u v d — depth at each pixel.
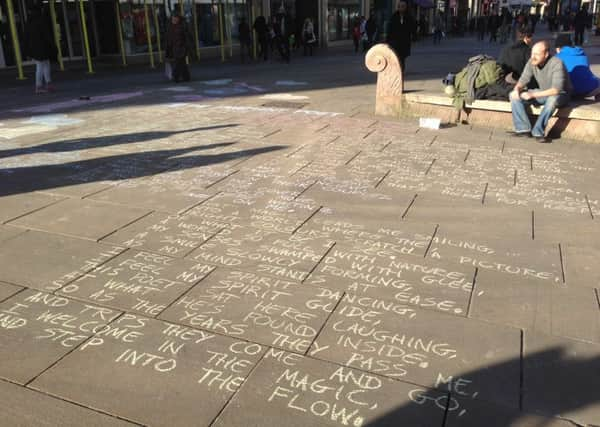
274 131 7.85
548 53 7.15
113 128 8.10
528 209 4.88
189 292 3.40
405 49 12.40
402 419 2.37
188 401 2.47
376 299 3.33
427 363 2.74
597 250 4.04
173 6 20.45
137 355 2.79
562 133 7.52
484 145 7.13
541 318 3.15
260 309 3.21
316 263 3.79
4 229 4.34
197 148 6.89
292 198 5.09
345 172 5.92
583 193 5.32
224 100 10.72
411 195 5.21
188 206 4.87
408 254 3.95
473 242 4.17
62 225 4.43
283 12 23.92
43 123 8.49
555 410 2.43
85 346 2.86
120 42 18.81
